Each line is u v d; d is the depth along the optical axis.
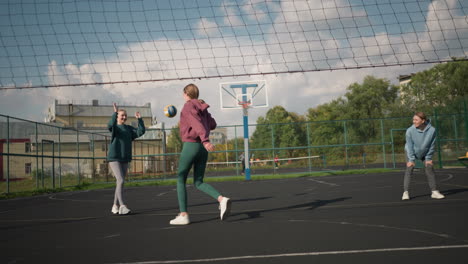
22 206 7.59
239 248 2.78
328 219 4.07
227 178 16.78
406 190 5.69
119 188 5.26
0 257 2.74
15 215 5.85
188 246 2.93
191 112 3.83
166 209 5.91
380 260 2.31
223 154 19.17
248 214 4.80
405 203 5.21
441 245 2.66
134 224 4.29
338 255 2.47
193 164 4.16
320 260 2.35
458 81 40.84
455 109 18.75
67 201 8.55
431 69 44.59
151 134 22.30
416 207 4.75
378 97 51.09
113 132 5.23
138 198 8.61
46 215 5.70
